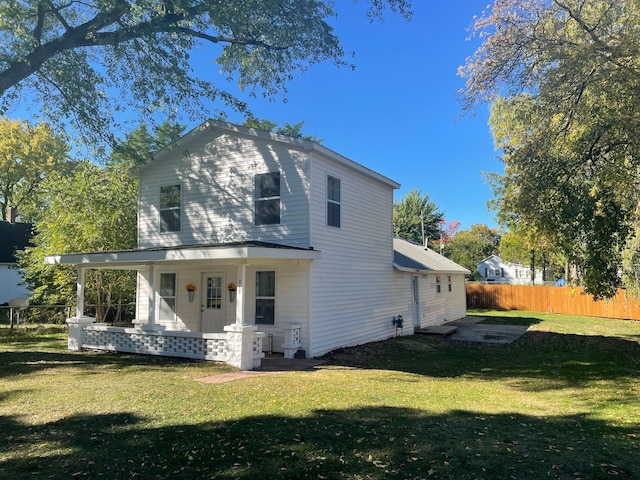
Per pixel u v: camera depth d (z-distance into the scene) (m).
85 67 10.27
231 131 11.77
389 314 14.48
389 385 7.53
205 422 5.20
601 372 9.17
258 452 4.26
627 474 3.81
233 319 11.82
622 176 8.50
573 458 4.18
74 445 4.45
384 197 14.65
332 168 11.65
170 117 11.54
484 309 29.11
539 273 47.97
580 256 11.21
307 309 10.38
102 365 9.10
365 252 13.19
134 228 16.47
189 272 12.66
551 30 9.12
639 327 18.45
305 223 10.56
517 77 9.50
